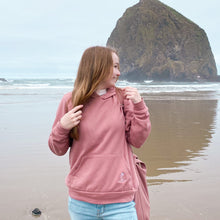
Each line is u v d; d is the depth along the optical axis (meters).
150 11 111.50
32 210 3.15
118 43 115.50
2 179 4.02
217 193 3.61
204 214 3.08
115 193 1.75
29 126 7.98
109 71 1.83
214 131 7.67
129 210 1.80
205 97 18.94
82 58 1.89
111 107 1.85
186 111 11.74
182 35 106.81
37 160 4.93
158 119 9.65
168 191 3.68
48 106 12.48
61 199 3.42
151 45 106.75
